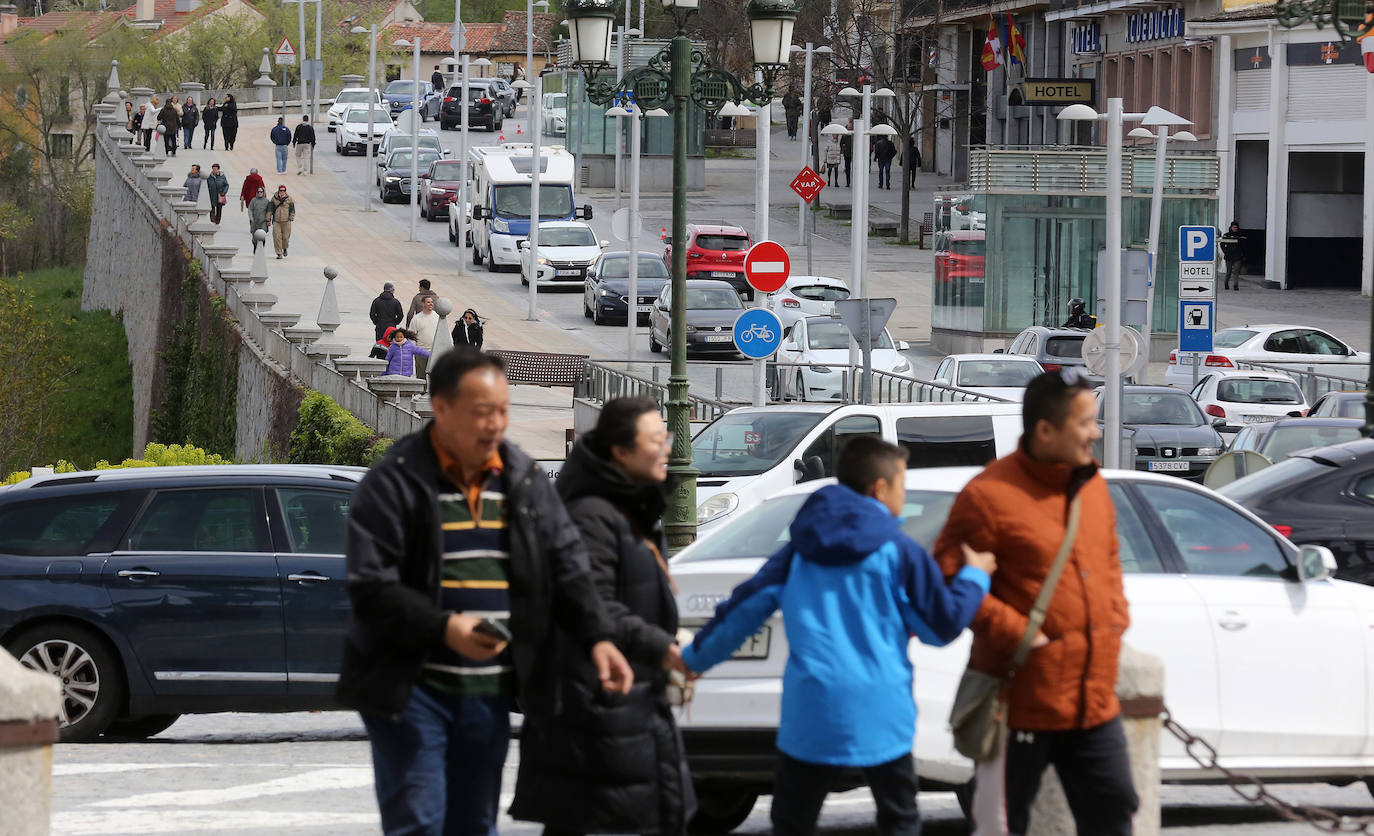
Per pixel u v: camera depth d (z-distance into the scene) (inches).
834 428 2292.1
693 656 813.9
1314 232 6948.8
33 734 797.9
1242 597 1129.4
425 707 724.7
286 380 4557.1
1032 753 776.9
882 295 6993.1
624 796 775.1
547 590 740.7
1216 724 1112.2
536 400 4872.0
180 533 1540.4
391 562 719.1
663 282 6097.4
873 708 780.0
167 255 6993.1
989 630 763.4
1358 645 1144.2
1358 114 6643.7
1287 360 4692.4
